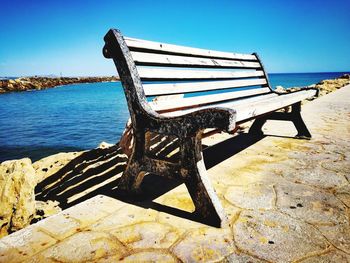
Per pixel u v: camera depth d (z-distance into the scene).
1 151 11.48
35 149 11.79
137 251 1.48
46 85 80.31
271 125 5.00
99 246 1.52
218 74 2.92
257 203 2.01
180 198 2.12
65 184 3.24
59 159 4.10
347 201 2.03
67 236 1.62
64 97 42.94
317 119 5.48
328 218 1.79
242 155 3.20
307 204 1.99
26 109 27.41
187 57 2.53
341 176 2.52
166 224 1.74
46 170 3.79
